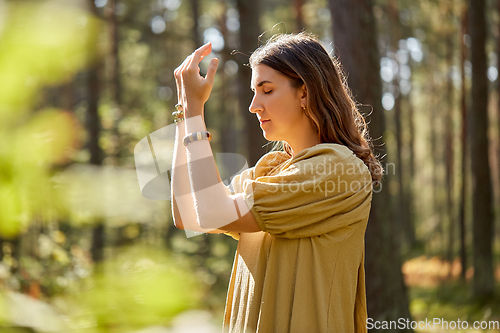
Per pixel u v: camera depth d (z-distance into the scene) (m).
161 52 14.07
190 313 0.42
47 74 0.39
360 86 4.43
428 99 23.28
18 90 0.38
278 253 1.12
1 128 0.38
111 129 6.61
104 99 8.66
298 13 12.34
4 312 0.37
